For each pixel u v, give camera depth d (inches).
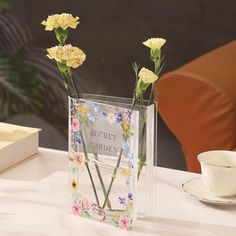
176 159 116.4
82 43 121.0
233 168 52.0
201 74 79.6
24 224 49.4
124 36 117.2
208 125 79.9
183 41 113.3
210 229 48.7
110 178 48.4
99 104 47.5
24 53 126.8
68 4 120.5
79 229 48.6
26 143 63.1
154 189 52.0
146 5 114.3
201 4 110.6
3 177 58.9
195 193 54.5
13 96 128.6
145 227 48.9
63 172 60.4
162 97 82.9
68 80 49.0
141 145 47.3
